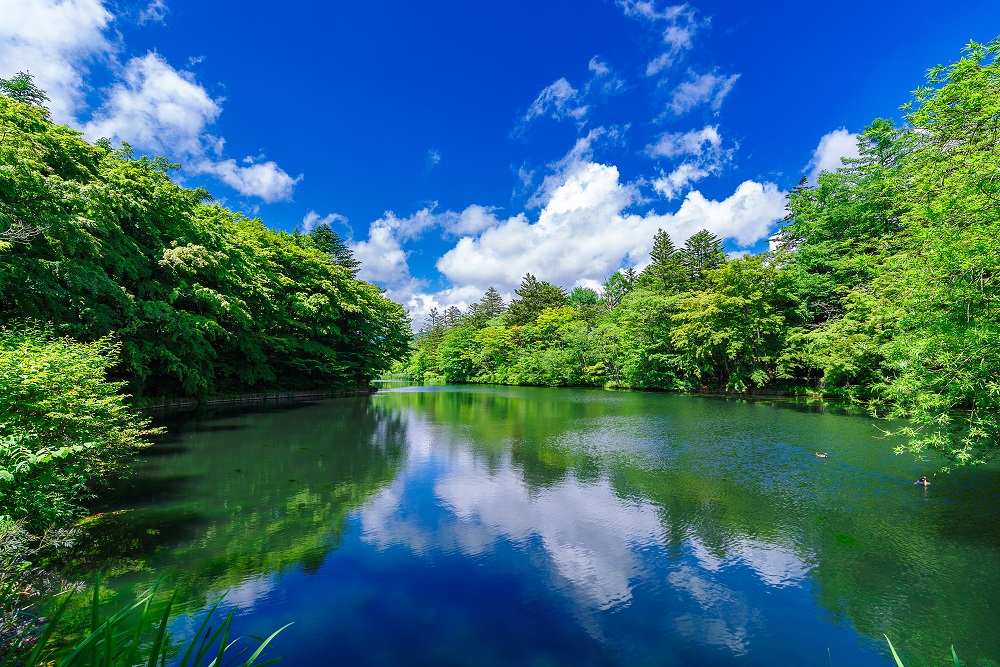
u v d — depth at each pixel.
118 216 12.12
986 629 3.71
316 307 23.89
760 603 4.09
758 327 25.36
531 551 5.11
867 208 21.22
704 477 8.07
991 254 5.10
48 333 6.88
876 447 10.46
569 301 59.09
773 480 7.89
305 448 10.48
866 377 19.50
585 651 3.41
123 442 6.08
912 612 3.96
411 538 5.43
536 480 7.92
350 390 30.23
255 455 9.63
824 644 3.53
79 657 1.14
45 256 9.45
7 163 8.03
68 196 9.20
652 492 7.24
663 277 40.78
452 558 4.92
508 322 55.88
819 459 9.36
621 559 4.93
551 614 3.89
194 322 13.51
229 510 6.27
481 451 10.31
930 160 8.45
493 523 5.93
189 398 17.62
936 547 5.21
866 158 22.14
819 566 4.78
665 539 5.45
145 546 5.08
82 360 5.37
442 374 57.94
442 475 8.22
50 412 4.52
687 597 4.18
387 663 3.25
